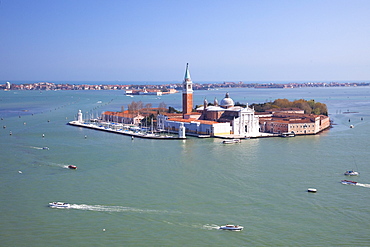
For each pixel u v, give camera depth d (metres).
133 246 114.56
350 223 129.50
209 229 125.44
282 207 143.00
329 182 172.12
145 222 130.38
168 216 135.12
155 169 196.00
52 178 179.75
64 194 156.88
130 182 173.25
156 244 115.81
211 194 156.62
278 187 165.25
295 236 120.56
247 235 121.25
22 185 168.75
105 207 143.00
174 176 182.88
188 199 151.00
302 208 142.00
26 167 199.88
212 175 184.12
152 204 145.75
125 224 129.00
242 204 145.75
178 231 124.12
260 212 138.62
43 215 136.12
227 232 123.25
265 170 192.50
